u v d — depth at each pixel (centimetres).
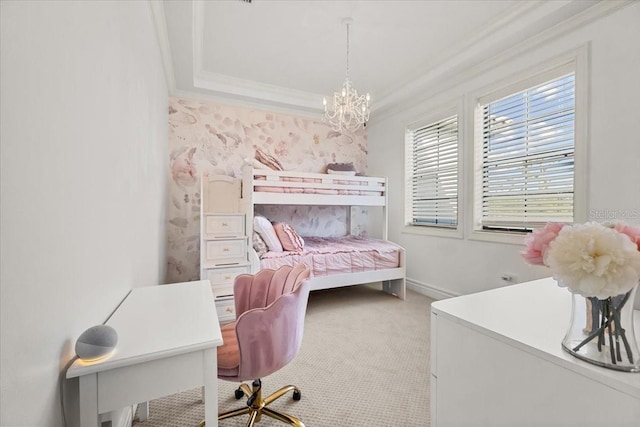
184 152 348
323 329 252
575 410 67
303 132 418
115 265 115
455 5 215
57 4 68
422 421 142
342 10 221
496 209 278
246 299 165
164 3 197
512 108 264
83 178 83
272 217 403
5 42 50
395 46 270
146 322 101
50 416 66
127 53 131
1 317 50
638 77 182
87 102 86
